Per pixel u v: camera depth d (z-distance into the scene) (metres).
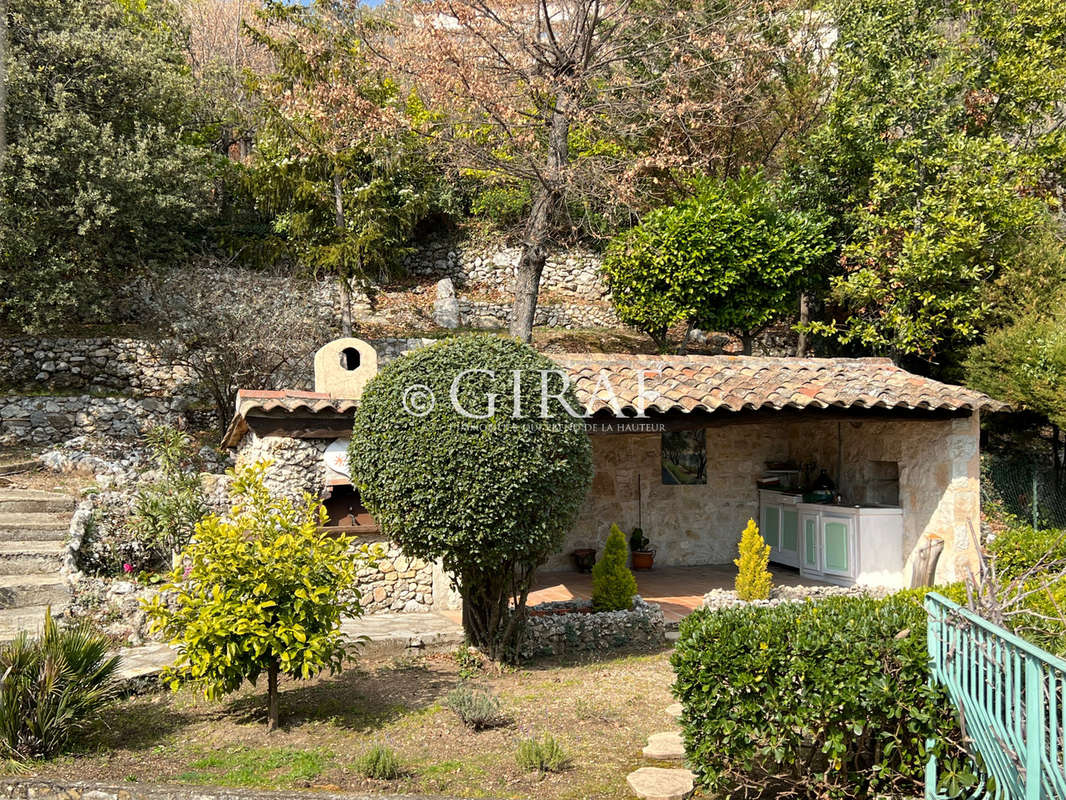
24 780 5.29
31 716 6.02
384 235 19.44
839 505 12.22
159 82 17.62
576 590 11.35
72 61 16.53
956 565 10.89
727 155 21.39
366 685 7.54
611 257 17.81
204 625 6.19
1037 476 15.92
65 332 17.30
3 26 15.27
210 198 20.08
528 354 7.95
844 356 20.02
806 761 5.17
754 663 4.84
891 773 4.81
